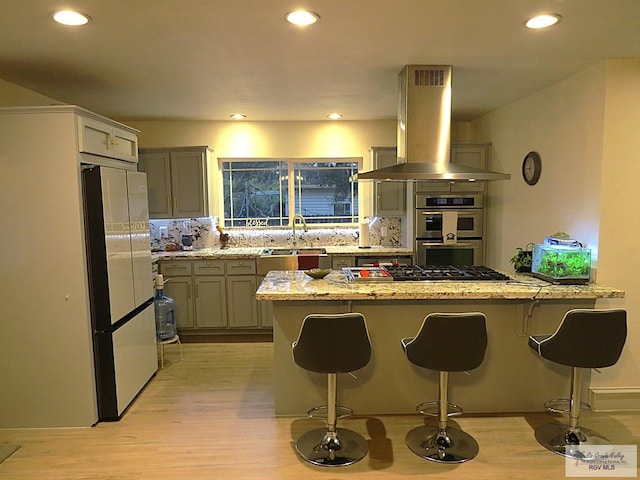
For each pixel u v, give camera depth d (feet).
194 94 12.51
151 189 16.53
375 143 17.72
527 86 11.88
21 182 9.08
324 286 9.35
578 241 10.62
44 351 9.43
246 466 8.09
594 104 9.94
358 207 18.28
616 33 7.97
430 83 10.03
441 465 8.05
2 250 9.23
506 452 8.43
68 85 11.23
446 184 16.02
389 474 7.81
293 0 6.49
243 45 8.44
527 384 9.96
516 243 13.89
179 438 9.09
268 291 8.91
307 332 7.54
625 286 9.95
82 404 9.53
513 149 14.03
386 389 9.93
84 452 8.63
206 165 16.58
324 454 8.34
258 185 18.25
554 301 9.77
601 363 7.95
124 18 7.08
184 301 15.75
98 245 9.48
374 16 7.12
